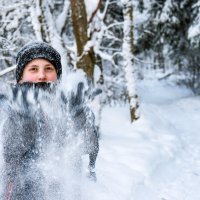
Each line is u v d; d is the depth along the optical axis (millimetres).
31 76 1676
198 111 8641
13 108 1518
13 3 6410
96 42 5184
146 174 4078
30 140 1547
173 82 12555
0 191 1597
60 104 1561
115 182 3604
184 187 4129
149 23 10539
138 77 12453
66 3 5883
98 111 4824
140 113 6277
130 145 4891
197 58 11031
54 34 5121
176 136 6152
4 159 1559
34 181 1586
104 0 8578
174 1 10719
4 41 6172
